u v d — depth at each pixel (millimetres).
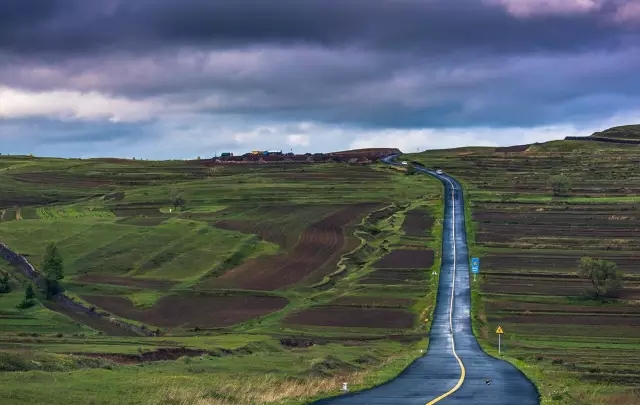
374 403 47000
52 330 136375
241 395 50500
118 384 54969
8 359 64812
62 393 48406
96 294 175875
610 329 147625
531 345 129375
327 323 153250
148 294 175625
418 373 71125
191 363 77125
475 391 55188
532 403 48719
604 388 76188
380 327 150125
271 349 107625
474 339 132500
